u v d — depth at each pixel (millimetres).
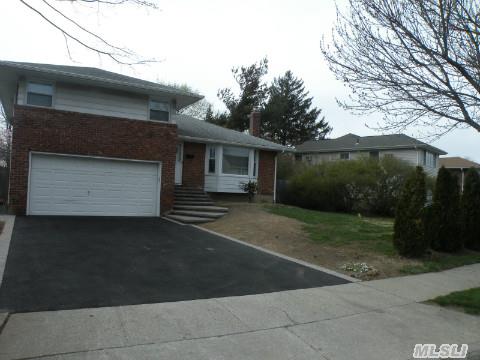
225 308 5223
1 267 6363
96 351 3695
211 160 18453
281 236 10984
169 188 14445
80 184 13047
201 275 6844
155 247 8875
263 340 4293
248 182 19016
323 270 7863
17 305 4730
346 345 4320
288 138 43000
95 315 4586
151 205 14211
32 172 12367
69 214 12875
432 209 10844
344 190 21156
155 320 4590
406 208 9391
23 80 12594
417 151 27828
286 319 4988
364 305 5797
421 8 6562
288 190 23828
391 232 12273
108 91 13859
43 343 3768
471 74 6828
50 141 12477
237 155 19047
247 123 37844
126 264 7195
